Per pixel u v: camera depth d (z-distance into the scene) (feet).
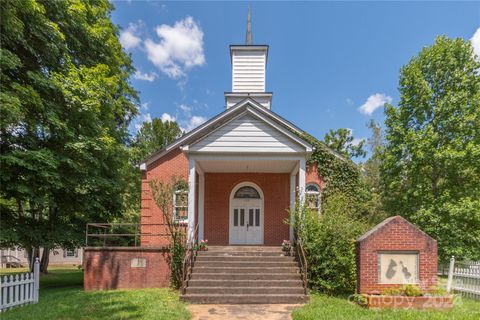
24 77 42.88
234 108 57.62
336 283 37.11
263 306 32.71
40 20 40.68
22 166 39.52
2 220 44.60
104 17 58.03
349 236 38.60
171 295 36.58
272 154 45.27
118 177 57.93
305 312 28.63
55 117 41.96
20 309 30.04
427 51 63.67
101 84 49.57
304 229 40.50
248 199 60.03
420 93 62.39
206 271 39.27
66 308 30.12
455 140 56.90
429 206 58.49
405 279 32.53
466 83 59.67
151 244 57.00
